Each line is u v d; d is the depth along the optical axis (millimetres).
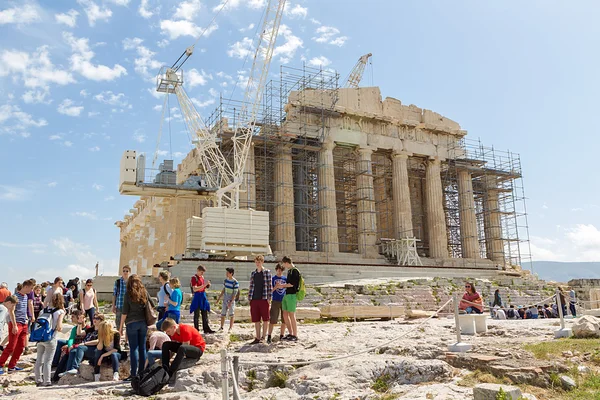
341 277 38156
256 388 10969
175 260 34375
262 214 36500
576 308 26594
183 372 11398
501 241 59500
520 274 50594
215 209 35406
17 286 15086
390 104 54344
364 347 13438
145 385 10438
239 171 41625
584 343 11883
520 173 61219
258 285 14383
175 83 43906
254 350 13703
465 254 55938
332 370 10852
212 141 43500
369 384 10258
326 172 49062
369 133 52219
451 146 56875
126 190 37812
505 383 9406
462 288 32656
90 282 17281
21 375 12836
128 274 14281
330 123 50344
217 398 9898
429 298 29562
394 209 53219
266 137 45969
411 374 10328
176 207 44938
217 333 15844
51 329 12016
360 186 51094
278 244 46031
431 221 54656
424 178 59906
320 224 48688
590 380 9406
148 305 11273
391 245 51938
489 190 60656
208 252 35156
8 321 13391
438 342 13094
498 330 14969
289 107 49188
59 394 10609
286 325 15695
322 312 22438
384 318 23281
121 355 12977
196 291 16125
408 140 54375
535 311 25359
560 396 8781
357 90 52656
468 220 56406
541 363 10031
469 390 9055
